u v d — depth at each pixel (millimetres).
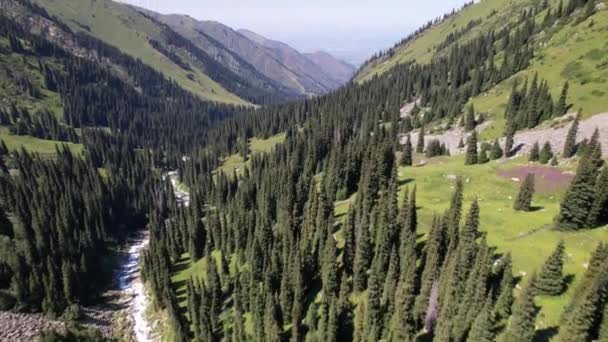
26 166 143875
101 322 86000
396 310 48875
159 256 91438
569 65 122938
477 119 132500
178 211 133875
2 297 77625
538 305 40125
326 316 55500
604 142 78875
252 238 85812
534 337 36812
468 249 44906
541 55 141625
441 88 171500
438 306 46750
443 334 41406
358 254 59875
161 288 88188
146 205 157625
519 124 110375
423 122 152625
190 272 101812
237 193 125812
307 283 68000
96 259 108562
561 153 83562
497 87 146250
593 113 95312
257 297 64688
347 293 56688
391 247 58625
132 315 90875
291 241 69562
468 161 95562
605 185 49781
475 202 50219
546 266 40938
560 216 53500
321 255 69312
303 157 140250
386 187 83375
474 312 39844
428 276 48562
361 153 100062
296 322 59750
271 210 100875
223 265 87125
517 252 50656
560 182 71688
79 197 126875
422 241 63438
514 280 45031
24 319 77250
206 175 176875
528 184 63688
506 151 94125
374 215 65062
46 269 89562
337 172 97125
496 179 81375
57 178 134250
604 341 31312
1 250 86062
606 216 51469
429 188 84438
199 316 74125
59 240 99500
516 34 167000
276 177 113938
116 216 141000
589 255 46312
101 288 102000
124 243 134250
